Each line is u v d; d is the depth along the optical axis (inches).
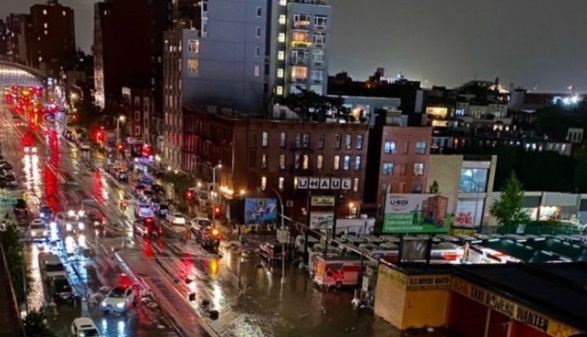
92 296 1513.3
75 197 2797.7
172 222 2418.8
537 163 3742.6
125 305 1444.4
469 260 2073.1
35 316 936.3
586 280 1556.3
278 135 2620.6
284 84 3816.4
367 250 1935.3
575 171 3693.4
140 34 5767.7
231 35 3538.4
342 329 1459.2
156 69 5344.5
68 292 1464.1
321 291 1742.1
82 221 2336.4
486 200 2928.2
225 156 2704.2
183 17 3841.0
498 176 3595.0
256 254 2100.1
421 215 1768.0
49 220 2293.3
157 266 1854.1
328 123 2679.6
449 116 5659.5
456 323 1524.4
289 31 3772.1
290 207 2655.0
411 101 5157.5
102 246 2027.6
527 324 1307.8
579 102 5462.6
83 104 6127.0
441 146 3890.3
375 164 2815.0
